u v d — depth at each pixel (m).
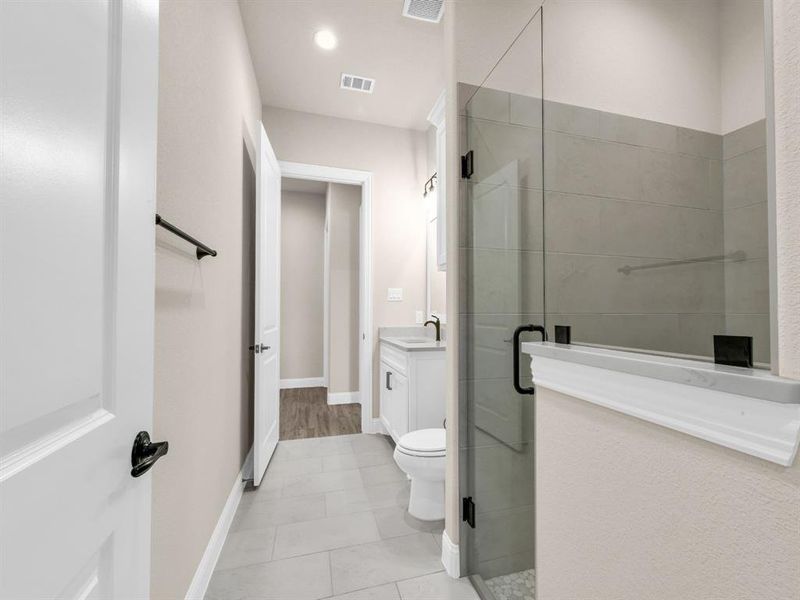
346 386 4.02
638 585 0.57
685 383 0.48
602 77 1.39
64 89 0.41
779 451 0.39
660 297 1.00
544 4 1.48
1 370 0.32
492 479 1.37
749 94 0.87
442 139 1.99
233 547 1.54
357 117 3.09
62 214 0.40
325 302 4.73
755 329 0.55
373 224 3.16
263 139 2.17
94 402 0.47
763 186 0.59
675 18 1.21
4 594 0.32
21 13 0.35
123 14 0.53
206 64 1.37
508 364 1.38
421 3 1.95
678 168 1.11
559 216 1.27
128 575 0.55
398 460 1.73
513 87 1.44
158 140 0.94
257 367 2.09
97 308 0.48
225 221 1.70
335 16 2.03
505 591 1.27
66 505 0.41
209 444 1.41
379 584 1.33
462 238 1.43
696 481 0.48
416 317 3.24
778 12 0.42
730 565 0.44
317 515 1.79
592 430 0.68
